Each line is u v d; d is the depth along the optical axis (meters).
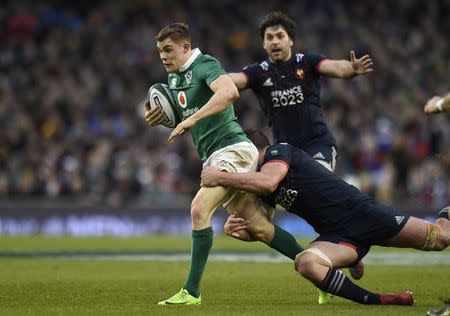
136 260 53.34
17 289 35.16
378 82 106.06
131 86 102.19
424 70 109.31
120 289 35.34
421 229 28.64
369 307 28.05
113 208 82.88
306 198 28.89
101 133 95.25
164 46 30.41
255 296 32.50
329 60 36.62
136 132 95.31
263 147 30.11
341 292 28.20
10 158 88.75
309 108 36.84
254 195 30.45
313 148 36.75
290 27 36.94
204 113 28.73
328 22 113.69
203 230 29.12
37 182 86.06
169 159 90.31
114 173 87.31
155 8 113.25
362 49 109.94
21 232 81.69
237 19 113.44
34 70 102.19
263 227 30.69
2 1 111.56
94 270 45.81
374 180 88.25
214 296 32.50
